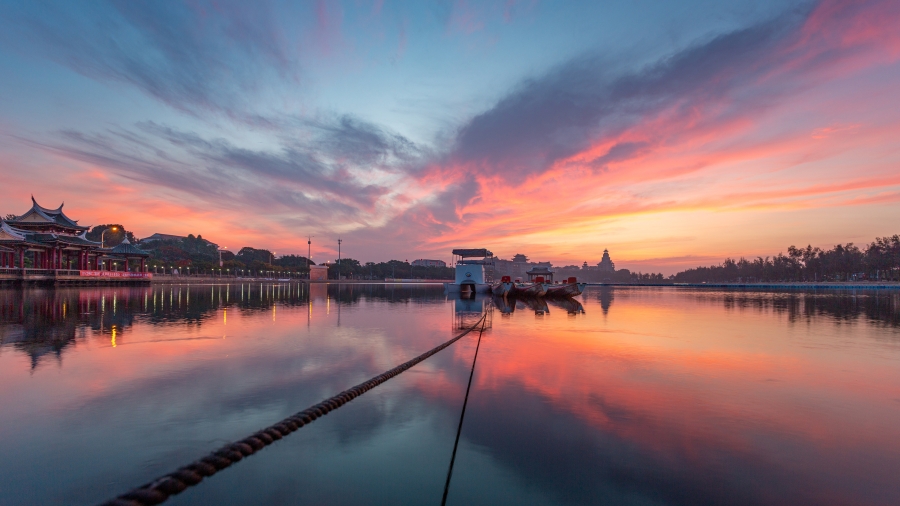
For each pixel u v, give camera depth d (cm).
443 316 2144
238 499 368
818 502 380
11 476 419
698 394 710
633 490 394
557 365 934
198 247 19725
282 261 19012
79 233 6906
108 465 445
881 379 827
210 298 3606
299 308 2586
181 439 512
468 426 552
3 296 3422
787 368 923
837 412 625
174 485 385
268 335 1380
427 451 473
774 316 2259
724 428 556
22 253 5372
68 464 445
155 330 1476
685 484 408
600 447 489
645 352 1109
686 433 537
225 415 595
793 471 439
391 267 19738
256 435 496
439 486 396
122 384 752
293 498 371
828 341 1328
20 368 874
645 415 602
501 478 412
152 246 16288
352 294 4922
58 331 1432
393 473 421
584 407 634
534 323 1866
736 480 417
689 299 4366
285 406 635
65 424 558
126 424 558
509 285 4075
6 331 1427
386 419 575
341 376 819
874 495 394
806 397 699
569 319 2066
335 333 1445
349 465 438
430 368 896
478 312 2422
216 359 978
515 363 954
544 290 4303
